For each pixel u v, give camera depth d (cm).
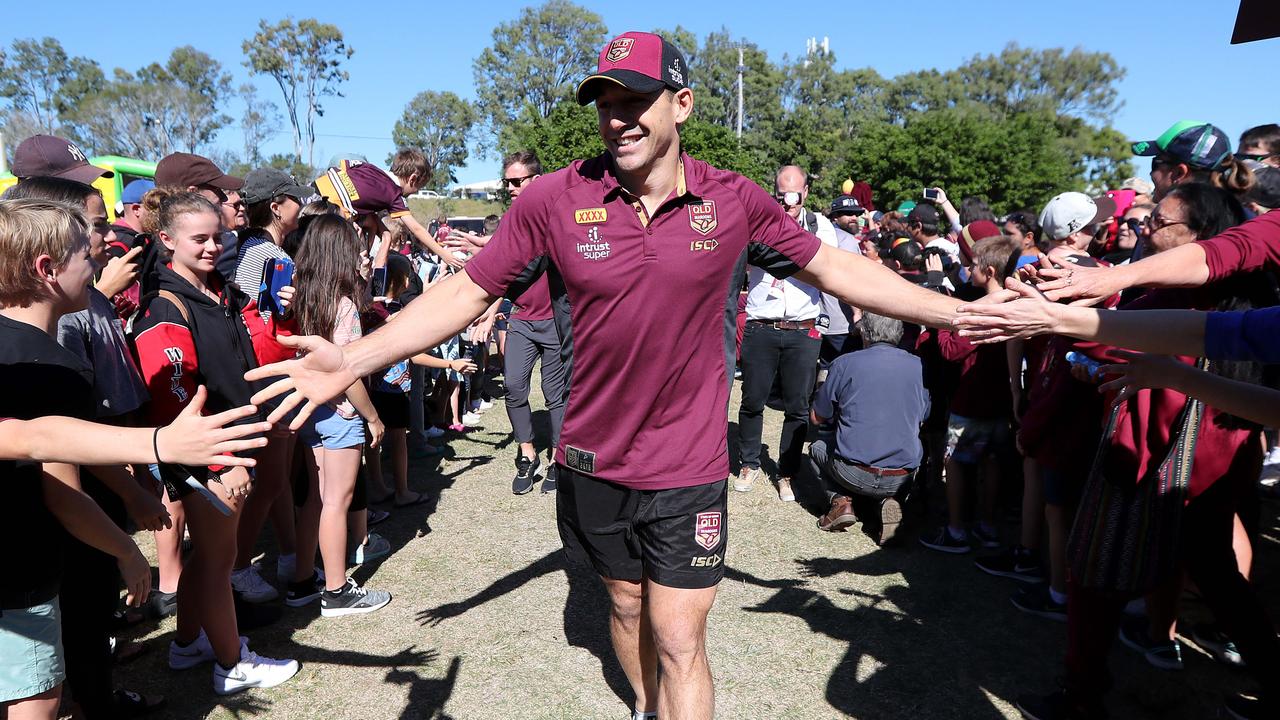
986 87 7006
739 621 343
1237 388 171
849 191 948
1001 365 401
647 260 194
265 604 351
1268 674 252
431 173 525
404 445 484
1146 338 171
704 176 200
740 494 518
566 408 220
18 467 178
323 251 314
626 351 201
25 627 182
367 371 189
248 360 283
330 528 341
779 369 500
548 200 200
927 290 201
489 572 394
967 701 286
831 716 278
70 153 338
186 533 441
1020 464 464
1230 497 249
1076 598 251
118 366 247
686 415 208
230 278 332
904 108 7844
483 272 204
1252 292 216
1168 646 304
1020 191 3092
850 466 423
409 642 327
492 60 6781
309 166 6406
